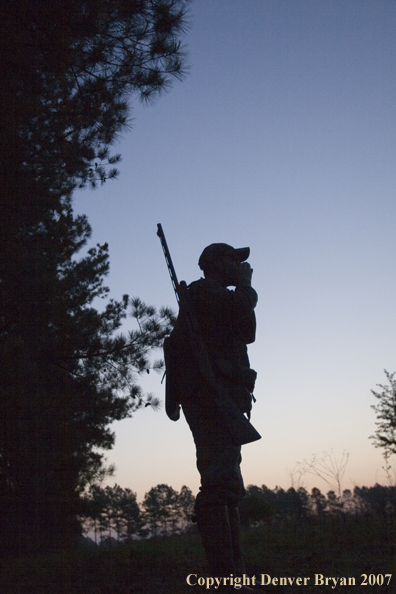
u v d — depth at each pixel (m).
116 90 8.09
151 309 11.13
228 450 2.60
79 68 7.82
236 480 2.58
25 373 9.54
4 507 11.91
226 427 2.61
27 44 6.87
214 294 2.78
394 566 4.62
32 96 7.56
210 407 2.64
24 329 10.07
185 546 7.71
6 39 6.60
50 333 10.62
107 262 13.97
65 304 11.05
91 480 13.66
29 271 9.88
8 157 7.61
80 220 14.11
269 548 6.89
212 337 2.76
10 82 7.10
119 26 7.50
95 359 10.92
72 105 8.20
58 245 11.50
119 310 12.98
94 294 13.61
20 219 8.79
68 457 11.73
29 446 11.10
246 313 2.76
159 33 7.60
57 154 8.60
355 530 7.13
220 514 2.53
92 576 5.15
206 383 2.63
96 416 11.40
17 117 7.48
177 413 2.97
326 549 6.31
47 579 5.14
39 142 8.30
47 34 6.89
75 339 10.54
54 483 12.13
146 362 10.96
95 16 6.95
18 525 12.00
